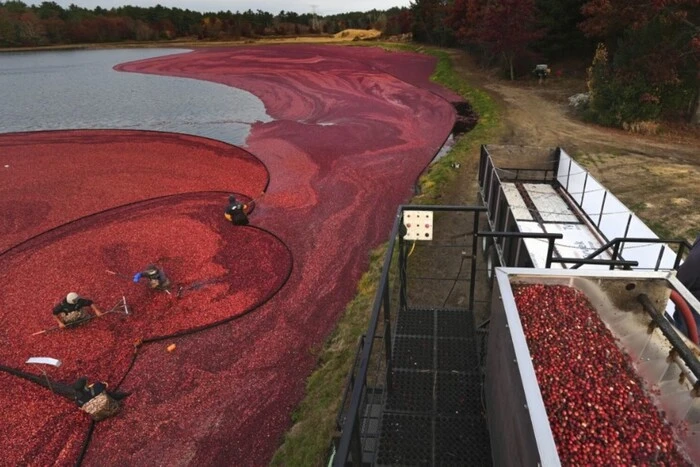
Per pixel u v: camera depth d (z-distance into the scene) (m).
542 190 12.27
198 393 8.98
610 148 18.92
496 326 3.31
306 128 27.03
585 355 2.95
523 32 33.41
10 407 8.81
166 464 7.69
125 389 9.13
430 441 3.69
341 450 2.07
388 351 4.19
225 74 47.38
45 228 15.98
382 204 16.36
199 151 23.58
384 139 24.03
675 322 4.05
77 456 7.88
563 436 2.52
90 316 11.04
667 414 2.75
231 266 12.97
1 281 12.89
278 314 10.96
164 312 11.20
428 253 11.57
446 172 17.88
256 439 8.00
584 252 9.22
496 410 3.16
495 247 9.37
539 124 23.11
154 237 14.79
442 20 51.09
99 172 21.05
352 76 42.53
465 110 28.69
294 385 9.03
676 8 20.19
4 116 32.56
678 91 20.97
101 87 43.03
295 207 16.53
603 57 24.16
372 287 11.18
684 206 13.32
